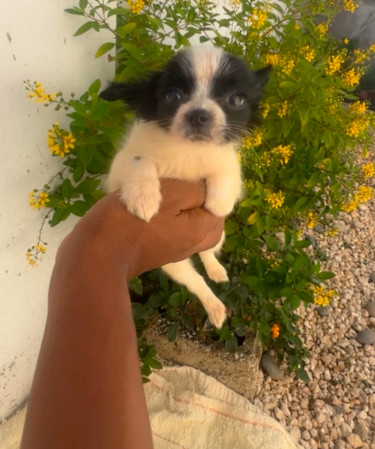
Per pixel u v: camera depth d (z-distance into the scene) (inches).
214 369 15.4
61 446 4.3
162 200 8.0
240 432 14.0
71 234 6.5
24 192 10.7
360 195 16.0
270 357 16.5
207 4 13.9
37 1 9.2
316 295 15.7
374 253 23.4
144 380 13.7
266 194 13.8
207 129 9.1
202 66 9.6
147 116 9.9
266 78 11.0
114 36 12.3
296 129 15.5
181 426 14.2
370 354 17.8
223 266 14.6
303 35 16.1
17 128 9.8
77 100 10.5
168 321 15.8
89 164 11.3
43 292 13.2
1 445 13.2
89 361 4.8
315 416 15.4
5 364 12.8
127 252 6.5
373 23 37.9
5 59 8.8
